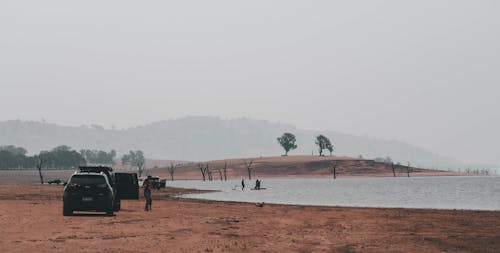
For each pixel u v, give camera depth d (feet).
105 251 52.65
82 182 91.86
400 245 61.31
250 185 534.78
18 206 119.24
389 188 417.28
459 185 500.33
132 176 175.52
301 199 238.07
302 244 61.67
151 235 67.05
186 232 71.72
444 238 68.49
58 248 53.83
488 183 573.74
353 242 63.98
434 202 214.48
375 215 112.47
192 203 155.33
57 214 96.43
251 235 69.97
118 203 115.03
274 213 116.16
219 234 70.23
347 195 288.92
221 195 271.90
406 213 119.85
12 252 50.80
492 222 94.12
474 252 56.34
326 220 97.55
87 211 101.19
